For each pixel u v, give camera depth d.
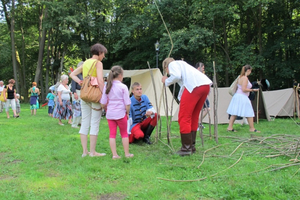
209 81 3.79
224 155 3.84
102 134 5.73
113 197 2.48
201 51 18.16
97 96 3.60
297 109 8.85
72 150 4.23
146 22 19.20
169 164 3.40
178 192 2.54
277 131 6.04
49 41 25.02
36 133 5.90
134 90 4.78
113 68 3.72
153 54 19.94
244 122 7.33
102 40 25.09
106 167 3.25
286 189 2.53
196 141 4.88
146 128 4.84
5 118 9.40
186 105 3.75
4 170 3.24
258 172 3.04
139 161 3.55
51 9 21.75
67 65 28.94
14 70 24.56
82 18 22.25
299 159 3.48
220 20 18.44
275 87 19.03
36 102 11.16
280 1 17.27
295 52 18.64
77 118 6.80
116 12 22.95
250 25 20.03
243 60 16.67
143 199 2.41
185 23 19.16
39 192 2.58
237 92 5.99
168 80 3.84
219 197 2.44
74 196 2.50
